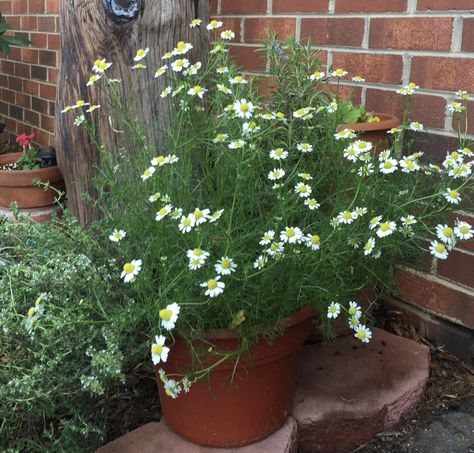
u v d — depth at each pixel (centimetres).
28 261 172
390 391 195
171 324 131
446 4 213
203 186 176
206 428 167
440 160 223
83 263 160
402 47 230
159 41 224
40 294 149
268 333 154
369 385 197
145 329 162
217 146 173
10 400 145
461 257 220
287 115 206
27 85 476
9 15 490
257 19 285
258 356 158
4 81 514
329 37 257
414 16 224
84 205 246
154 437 174
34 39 457
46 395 145
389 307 253
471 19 207
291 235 146
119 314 153
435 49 219
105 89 227
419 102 228
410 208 179
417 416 201
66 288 157
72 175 247
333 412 185
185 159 173
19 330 148
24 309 158
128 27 220
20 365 156
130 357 158
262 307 154
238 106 162
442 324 233
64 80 238
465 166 166
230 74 192
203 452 168
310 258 154
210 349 148
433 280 231
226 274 141
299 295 154
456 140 217
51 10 427
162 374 153
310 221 177
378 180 173
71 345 150
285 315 158
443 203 178
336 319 193
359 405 188
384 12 234
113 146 231
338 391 194
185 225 142
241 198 166
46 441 168
